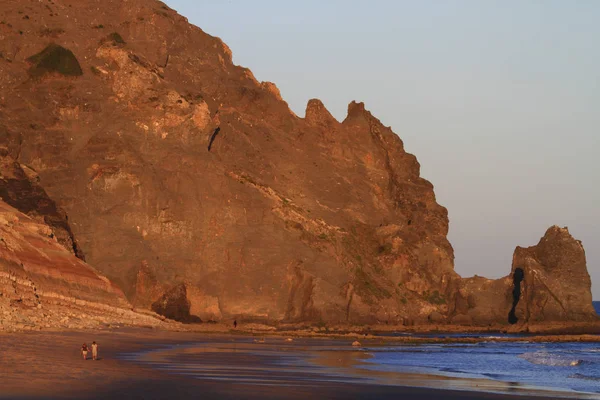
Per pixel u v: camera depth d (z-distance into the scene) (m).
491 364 60.22
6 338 52.34
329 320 109.00
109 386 32.56
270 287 110.50
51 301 74.44
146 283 103.19
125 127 119.00
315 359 55.69
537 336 106.44
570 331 116.94
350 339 89.06
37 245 80.88
